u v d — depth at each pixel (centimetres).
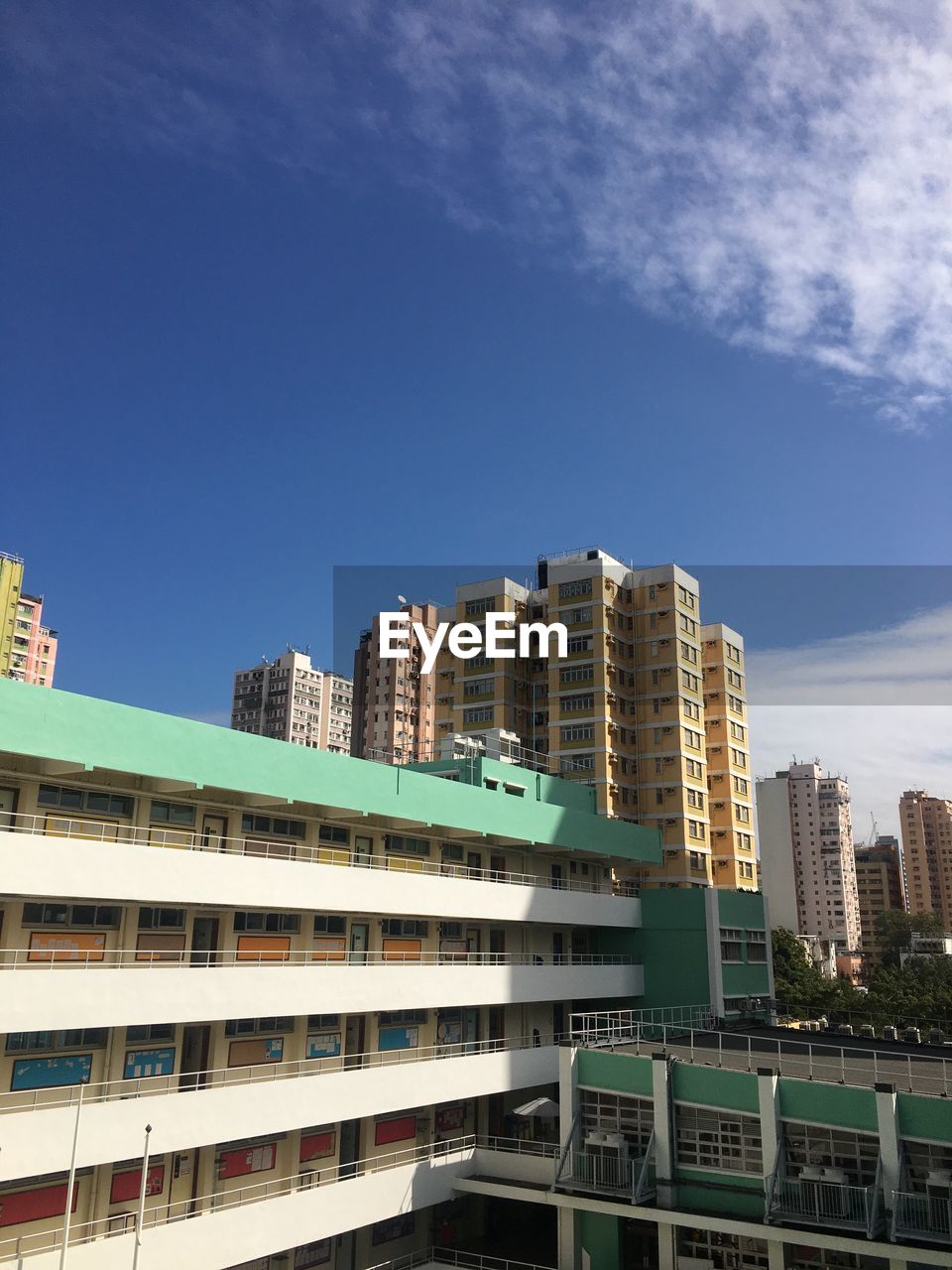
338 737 16662
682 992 5922
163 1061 3597
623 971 5869
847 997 8269
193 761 3578
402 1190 4109
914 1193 3459
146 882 3303
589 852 5825
